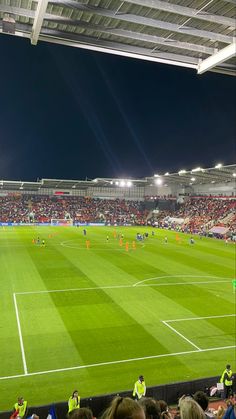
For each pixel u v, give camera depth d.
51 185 95.56
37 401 11.82
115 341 16.62
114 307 21.53
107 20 11.28
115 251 44.09
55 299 22.92
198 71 13.82
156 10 10.83
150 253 43.19
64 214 93.50
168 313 20.66
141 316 20.06
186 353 15.59
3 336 16.95
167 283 27.78
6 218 86.62
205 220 77.56
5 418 10.46
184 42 12.65
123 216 96.50
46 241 52.69
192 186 98.81
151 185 102.12
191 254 43.19
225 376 12.47
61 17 11.05
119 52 12.88
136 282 27.81
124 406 2.42
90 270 32.03
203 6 10.51
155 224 86.69
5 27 10.88
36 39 11.79
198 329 18.33
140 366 14.36
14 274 29.84
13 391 12.41
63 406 10.79
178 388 12.02
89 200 104.00
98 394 12.27
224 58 12.11
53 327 18.17
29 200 98.88
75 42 12.21
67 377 13.41
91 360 14.74
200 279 29.42
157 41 12.28
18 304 21.78
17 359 14.69
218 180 83.19
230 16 11.03
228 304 22.64
